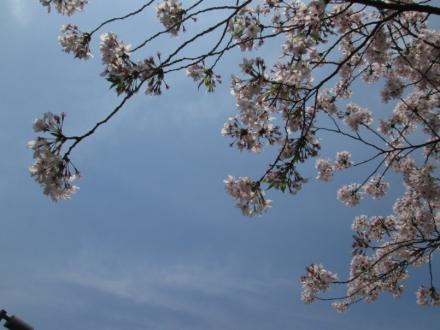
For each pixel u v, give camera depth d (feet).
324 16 19.08
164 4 18.33
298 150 19.84
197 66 19.95
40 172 14.96
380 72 29.04
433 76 24.09
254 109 20.65
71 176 15.30
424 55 23.08
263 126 22.00
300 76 19.49
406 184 31.94
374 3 16.26
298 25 18.66
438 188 28.58
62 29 18.38
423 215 29.71
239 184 19.35
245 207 19.24
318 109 28.99
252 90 20.12
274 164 19.24
